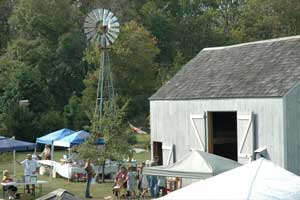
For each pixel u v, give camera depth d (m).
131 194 30.98
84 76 95.19
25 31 101.75
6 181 30.67
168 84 37.34
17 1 109.38
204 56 38.56
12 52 93.69
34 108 73.81
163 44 114.50
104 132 37.91
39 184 32.84
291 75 29.66
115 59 90.25
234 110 31.12
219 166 21.69
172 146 35.25
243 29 113.31
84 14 108.06
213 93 32.44
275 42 34.50
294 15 108.44
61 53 95.00
